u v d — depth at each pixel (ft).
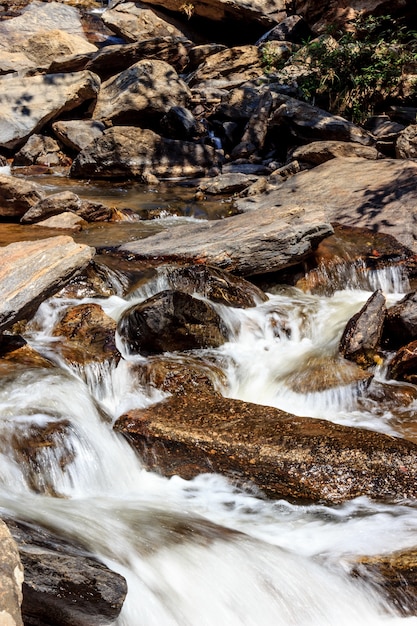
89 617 11.27
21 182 32.19
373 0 51.29
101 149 41.81
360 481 16.24
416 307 22.93
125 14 63.46
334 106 46.55
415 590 13.69
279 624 13.03
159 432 17.76
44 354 19.74
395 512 15.56
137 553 13.38
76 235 30.04
